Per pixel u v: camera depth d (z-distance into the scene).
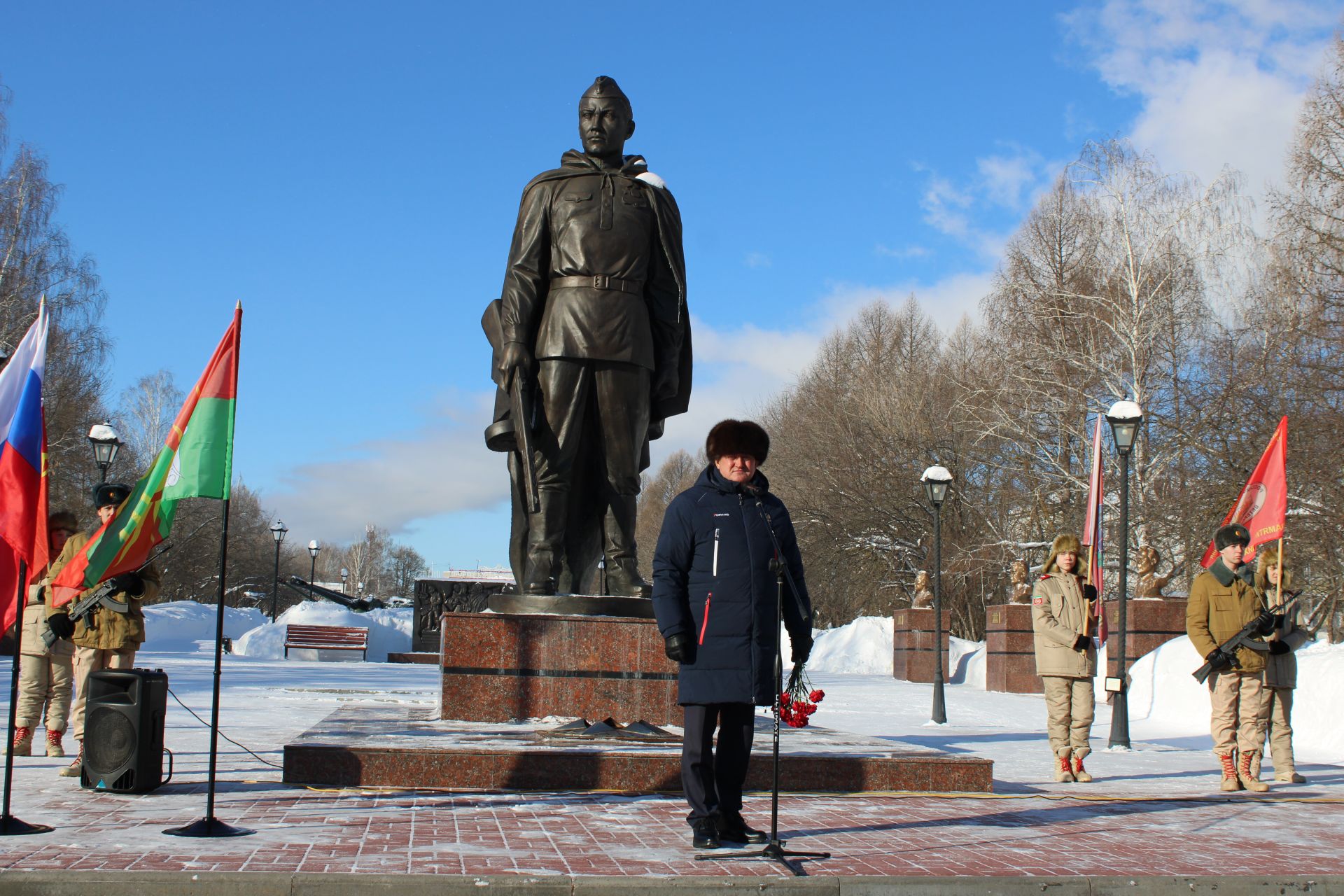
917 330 50.97
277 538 42.78
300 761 7.12
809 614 5.77
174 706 14.22
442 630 9.02
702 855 5.31
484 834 5.70
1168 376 30.86
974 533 41.94
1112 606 20.97
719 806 5.59
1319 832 6.72
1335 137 27.56
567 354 9.63
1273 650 8.65
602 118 9.95
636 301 9.79
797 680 5.76
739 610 5.55
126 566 6.73
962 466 42.81
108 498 8.24
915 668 27.81
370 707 10.74
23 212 34.62
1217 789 8.84
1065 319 33.44
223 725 11.51
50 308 35.28
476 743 7.54
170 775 7.04
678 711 9.02
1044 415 33.88
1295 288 27.38
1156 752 12.15
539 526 9.71
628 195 9.85
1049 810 7.34
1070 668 9.21
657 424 10.47
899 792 7.70
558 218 9.76
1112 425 14.06
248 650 34.31
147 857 4.96
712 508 5.70
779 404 55.91
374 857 5.07
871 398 44.94
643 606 9.45
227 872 4.64
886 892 4.86
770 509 5.80
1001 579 41.50
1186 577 29.33
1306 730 12.65
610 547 9.98
